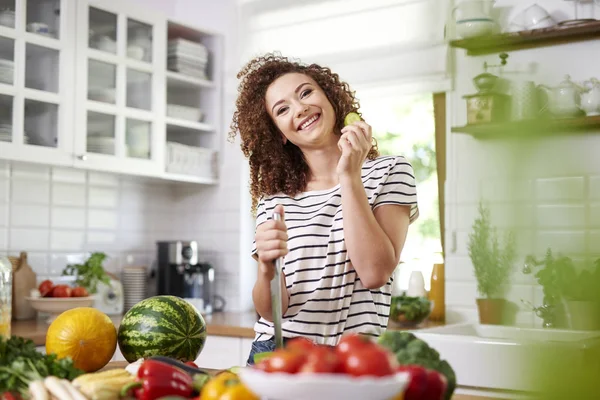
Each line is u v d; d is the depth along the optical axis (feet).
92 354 5.23
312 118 5.69
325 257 5.45
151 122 12.59
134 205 13.74
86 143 11.47
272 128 6.05
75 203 12.73
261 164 6.11
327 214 5.56
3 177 11.70
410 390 3.10
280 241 4.49
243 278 13.62
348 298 5.36
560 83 10.09
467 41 10.87
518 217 10.51
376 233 4.97
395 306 10.52
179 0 14.20
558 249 10.16
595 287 2.18
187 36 14.06
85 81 11.43
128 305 13.01
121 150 11.98
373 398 2.64
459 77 11.35
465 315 11.14
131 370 4.30
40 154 10.77
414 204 5.57
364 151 4.92
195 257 13.29
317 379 2.60
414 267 12.65
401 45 11.85
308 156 5.92
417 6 11.74
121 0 12.07
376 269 4.97
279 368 2.77
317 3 12.76
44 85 10.94
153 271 13.85
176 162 13.01
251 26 13.51
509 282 10.55
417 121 14.03
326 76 6.08
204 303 13.07
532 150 2.33
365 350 2.76
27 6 10.74
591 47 10.27
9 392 3.88
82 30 11.43
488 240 10.67
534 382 2.06
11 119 10.46
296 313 5.46
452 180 11.32
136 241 13.73
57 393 3.65
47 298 10.75
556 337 8.80
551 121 2.33
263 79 5.98
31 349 4.40
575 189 10.03
